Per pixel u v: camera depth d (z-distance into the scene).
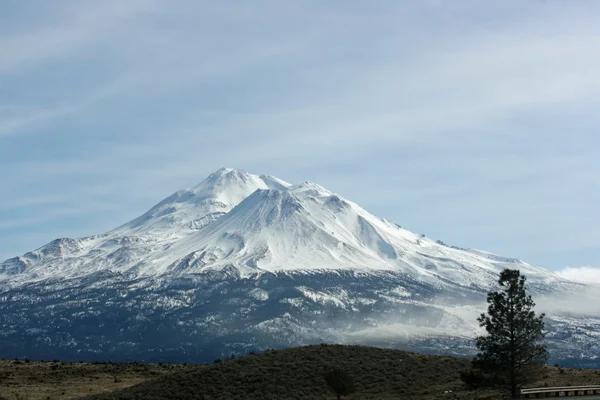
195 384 94.81
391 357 100.38
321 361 98.81
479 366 81.62
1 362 128.88
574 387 80.75
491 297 81.69
